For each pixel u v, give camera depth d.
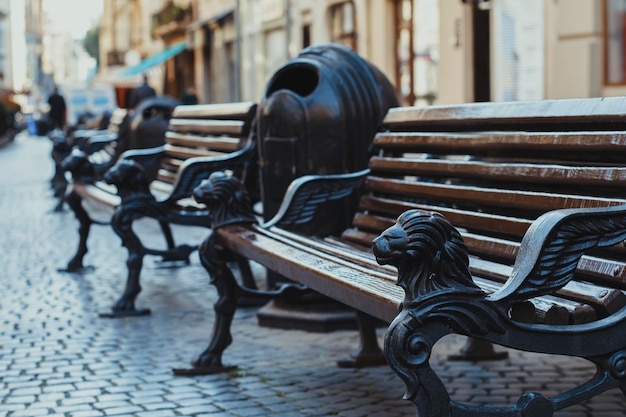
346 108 7.59
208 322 7.65
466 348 6.35
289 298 6.42
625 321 3.58
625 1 17.69
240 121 9.05
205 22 49.94
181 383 5.85
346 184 6.32
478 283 4.16
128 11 77.38
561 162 4.60
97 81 69.25
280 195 7.77
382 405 5.29
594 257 4.05
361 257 5.21
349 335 7.09
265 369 6.14
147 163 11.15
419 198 5.64
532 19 19.30
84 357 6.55
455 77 22.81
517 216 4.75
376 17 27.58
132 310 8.01
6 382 5.96
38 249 12.27
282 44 36.81
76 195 10.37
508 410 3.46
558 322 3.59
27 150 47.25
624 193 4.18
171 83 60.66
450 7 22.80
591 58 18.02
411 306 3.38
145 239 12.88
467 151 5.31
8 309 8.36
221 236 6.16
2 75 93.44
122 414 5.21
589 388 3.54
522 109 4.86
